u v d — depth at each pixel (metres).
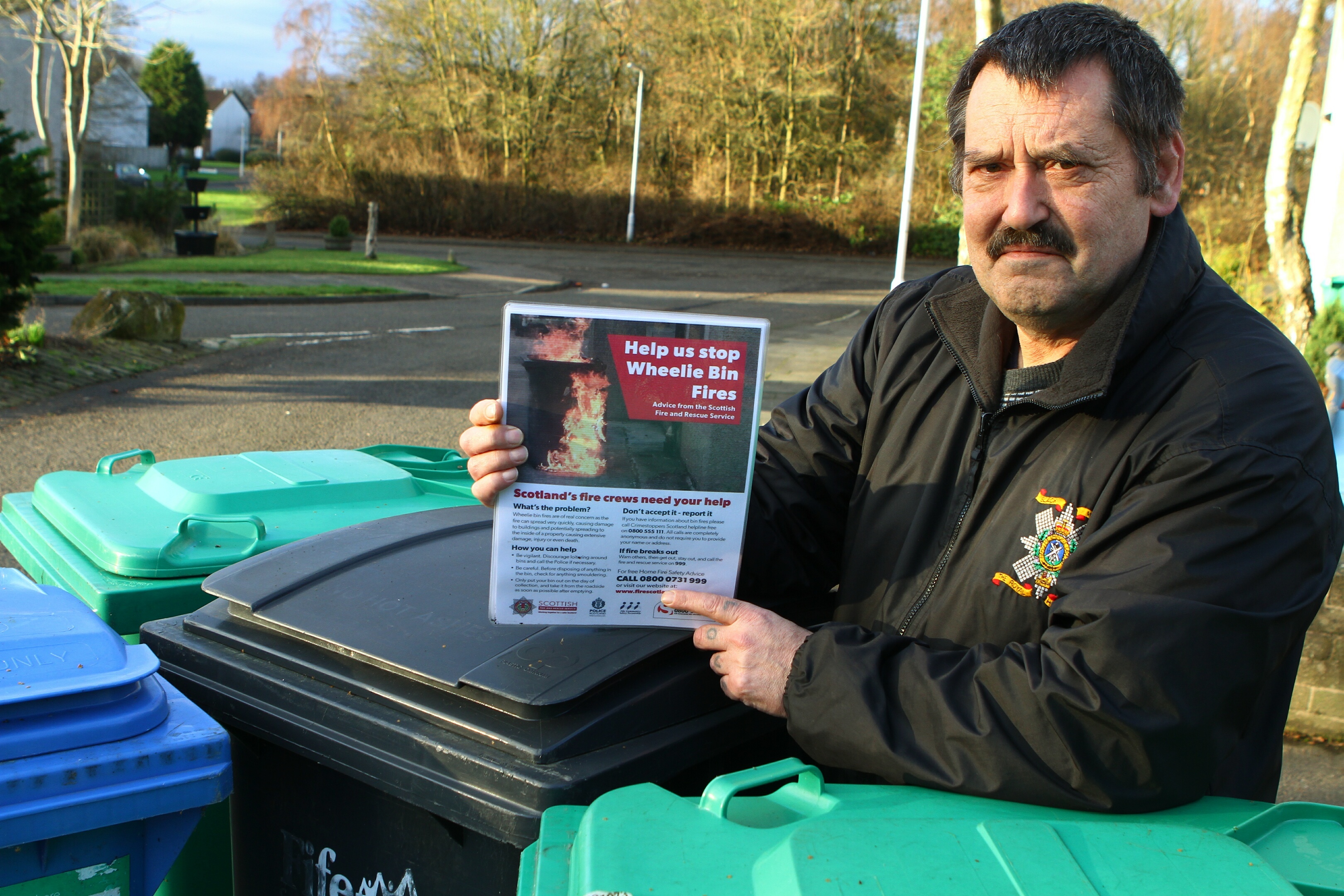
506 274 25.33
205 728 1.37
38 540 2.37
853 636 1.44
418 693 1.48
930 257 35.22
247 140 94.94
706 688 1.57
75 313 14.92
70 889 1.31
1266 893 0.99
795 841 1.03
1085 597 1.30
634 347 1.46
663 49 36.56
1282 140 9.59
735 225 36.25
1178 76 1.51
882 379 1.82
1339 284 8.67
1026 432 1.55
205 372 11.45
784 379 12.02
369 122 37.81
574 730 1.39
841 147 36.25
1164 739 1.21
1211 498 1.31
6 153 10.23
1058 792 1.23
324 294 18.48
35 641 1.37
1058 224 1.46
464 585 1.76
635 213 36.81
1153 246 1.51
